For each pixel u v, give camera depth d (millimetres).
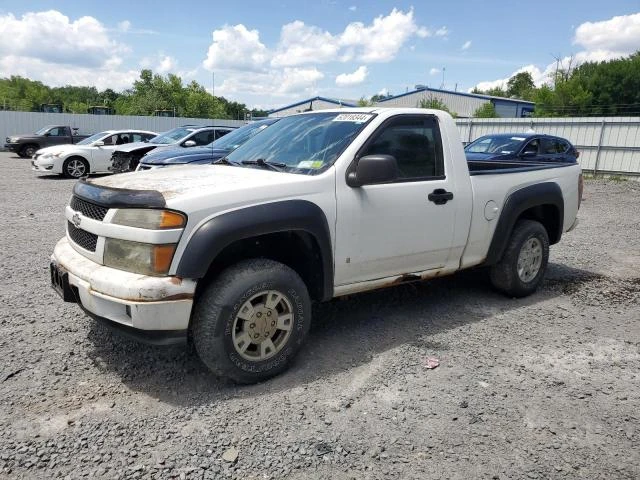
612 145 20469
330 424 3043
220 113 61438
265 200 3426
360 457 2756
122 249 3221
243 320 3367
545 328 4613
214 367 3324
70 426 2963
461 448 2854
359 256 3908
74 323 4391
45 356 3787
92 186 3531
